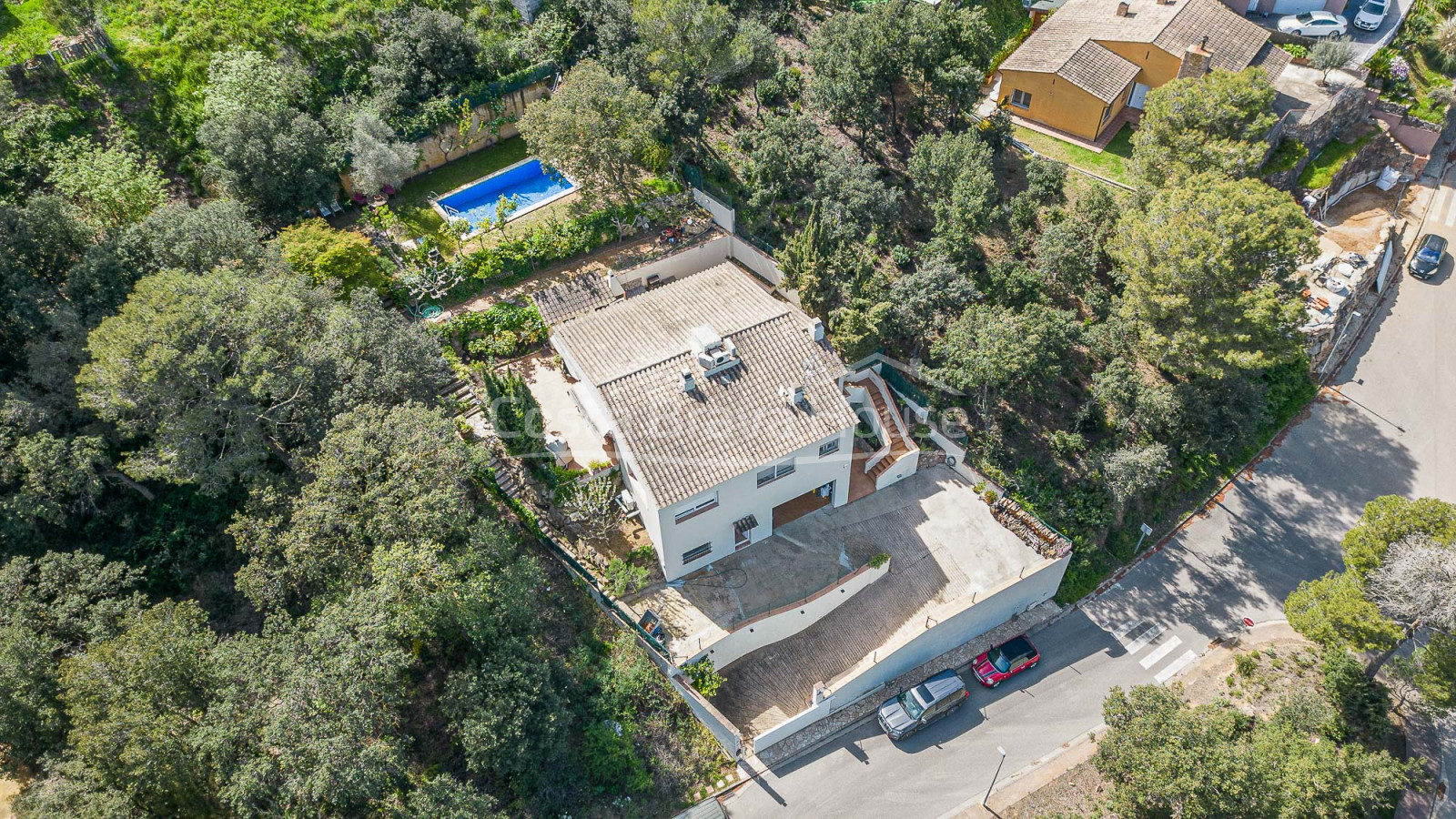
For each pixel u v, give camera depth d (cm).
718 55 5288
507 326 4681
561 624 3759
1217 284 4406
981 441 4666
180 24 5000
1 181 4262
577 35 5747
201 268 3884
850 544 4353
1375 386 5659
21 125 4434
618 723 3562
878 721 4075
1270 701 4159
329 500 3141
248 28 5081
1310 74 6594
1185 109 5116
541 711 3238
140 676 2833
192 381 3281
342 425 3291
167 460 3328
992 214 4869
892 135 5869
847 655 4138
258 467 3512
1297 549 4856
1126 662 4353
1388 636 3591
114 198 4097
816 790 3825
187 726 2889
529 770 3288
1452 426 5419
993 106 6444
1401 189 6681
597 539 4112
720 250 5234
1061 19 6569
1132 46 6112
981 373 4347
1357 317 5897
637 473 3797
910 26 5294
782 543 4331
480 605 3150
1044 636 4469
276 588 3186
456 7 5647
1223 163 4956
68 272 3816
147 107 4819
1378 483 5159
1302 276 4738
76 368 3594
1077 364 5041
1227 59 6088
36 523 3512
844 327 4441
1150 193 5034
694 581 4134
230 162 4516
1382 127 6569
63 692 2931
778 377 4031
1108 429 4841
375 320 3825
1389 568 3716
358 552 3209
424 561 2941
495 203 5269
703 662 3841
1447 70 7056
